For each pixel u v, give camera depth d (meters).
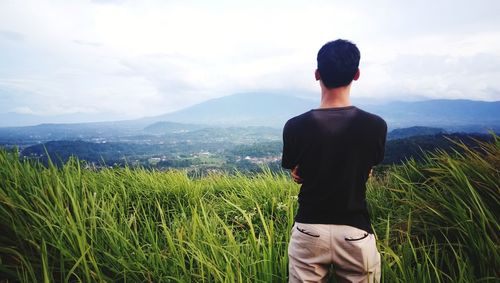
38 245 2.21
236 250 2.34
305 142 1.62
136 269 2.27
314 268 1.67
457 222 2.35
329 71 1.62
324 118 1.62
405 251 2.27
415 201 2.99
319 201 1.61
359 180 1.60
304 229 1.65
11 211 2.56
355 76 1.67
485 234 2.06
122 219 3.04
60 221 2.45
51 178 3.23
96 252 2.36
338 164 1.58
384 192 3.98
